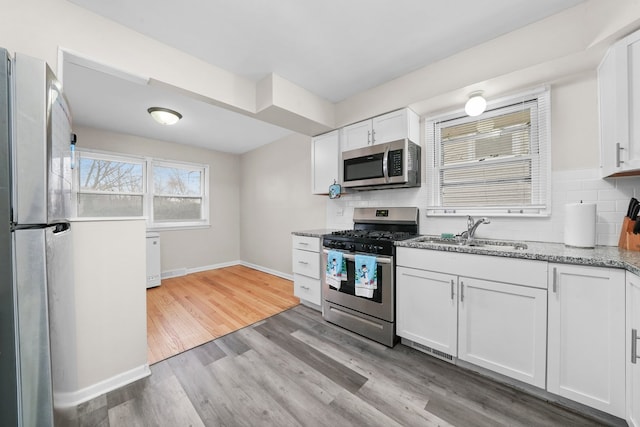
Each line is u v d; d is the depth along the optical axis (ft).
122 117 10.05
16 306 2.39
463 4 4.85
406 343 6.63
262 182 14.83
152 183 13.14
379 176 7.75
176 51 6.09
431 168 7.91
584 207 5.15
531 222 6.29
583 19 4.73
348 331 7.48
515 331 4.82
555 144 5.98
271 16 5.14
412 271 6.19
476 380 5.24
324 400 4.75
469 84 6.13
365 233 8.18
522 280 4.71
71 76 7.01
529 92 6.20
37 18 4.26
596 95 5.44
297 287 9.55
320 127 9.09
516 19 5.20
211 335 7.26
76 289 4.76
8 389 2.39
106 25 5.05
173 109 9.28
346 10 5.00
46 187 2.53
